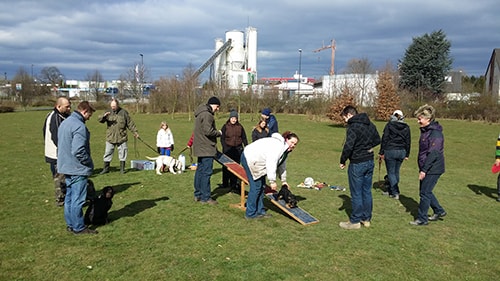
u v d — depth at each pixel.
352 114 5.70
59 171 5.11
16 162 11.76
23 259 4.46
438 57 45.78
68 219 5.29
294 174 10.71
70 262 4.41
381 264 4.52
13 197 7.29
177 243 5.05
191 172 10.26
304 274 4.22
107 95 63.69
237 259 4.56
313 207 6.98
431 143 5.82
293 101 45.84
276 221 6.08
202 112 6.71
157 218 6.12
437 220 6.30
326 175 10.63
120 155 9.92
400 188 9.03
